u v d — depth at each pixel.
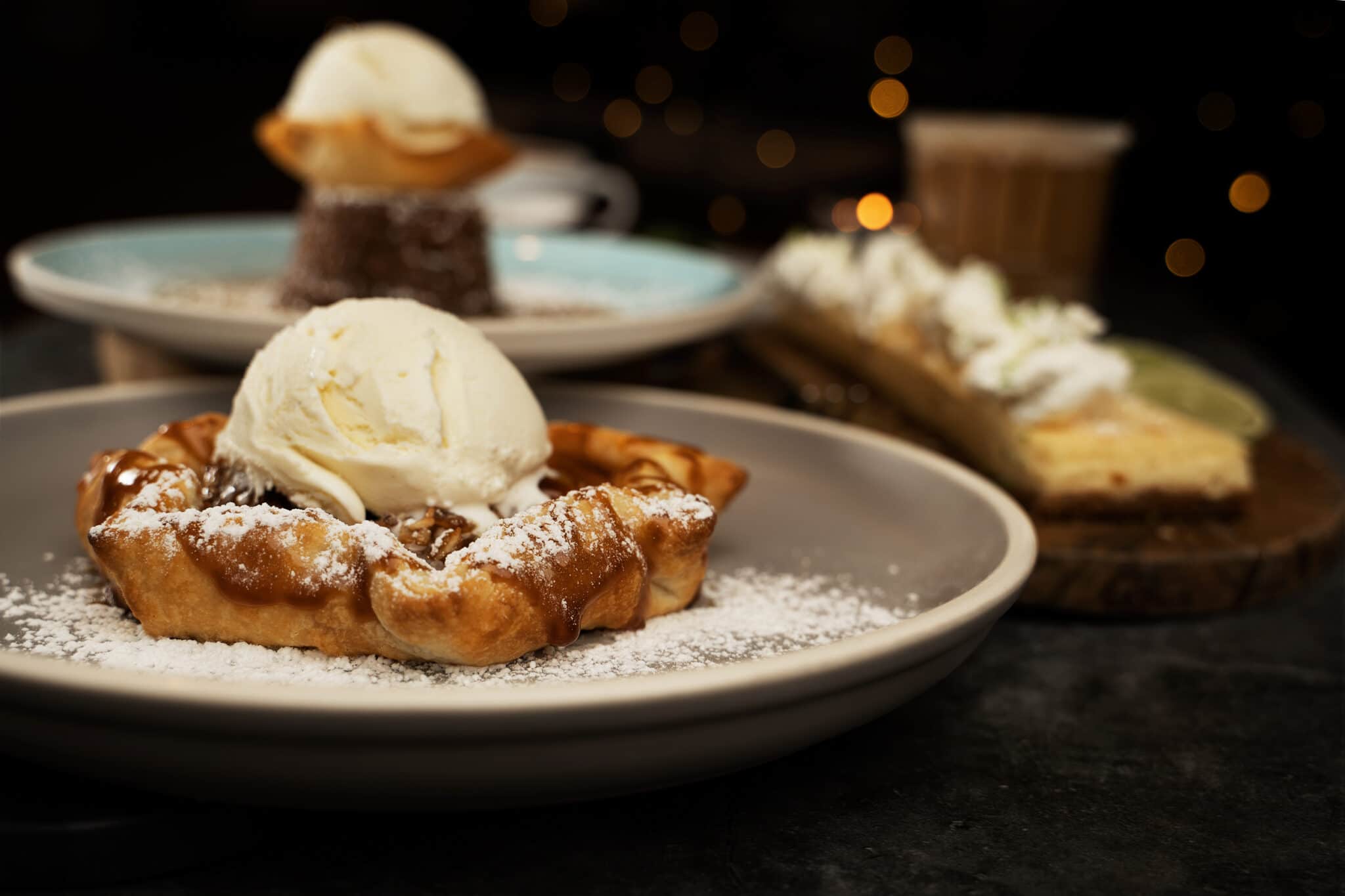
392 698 0.47
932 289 0.82
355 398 0.64
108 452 0.66
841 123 1.71
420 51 0.82
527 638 0.62
